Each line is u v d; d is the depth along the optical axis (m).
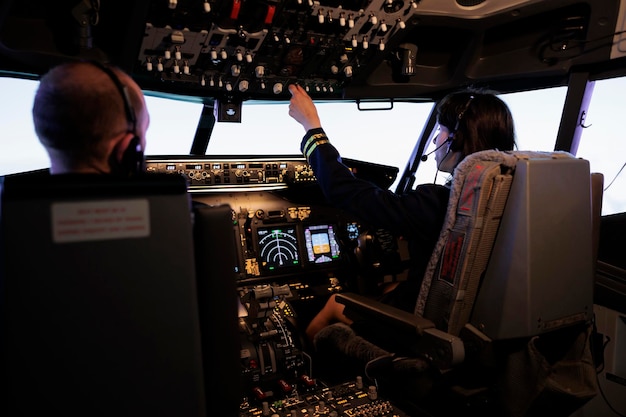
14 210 0.85
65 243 0.88
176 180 0.97
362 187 2.19
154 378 0.95
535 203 1.72
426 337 1.80
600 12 2.97
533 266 1.72
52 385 0.88
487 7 3.00
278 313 2.68
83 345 0.90
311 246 3.04
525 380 1.83
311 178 3.08
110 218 0.91
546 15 3.14
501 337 1.78
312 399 2.38
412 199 2.07
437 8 2.98
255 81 3.04
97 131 1.03
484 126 2.10
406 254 3.24
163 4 2.36
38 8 2.39
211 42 2.66
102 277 0.91
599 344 2.48
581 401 1.89
